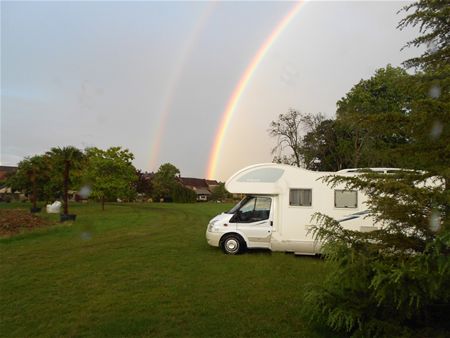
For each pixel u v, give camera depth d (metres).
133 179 42.03
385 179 4.88
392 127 5.01
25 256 12.38
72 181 35.97
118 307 6.96
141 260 11.70
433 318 4.95
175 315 6.53
